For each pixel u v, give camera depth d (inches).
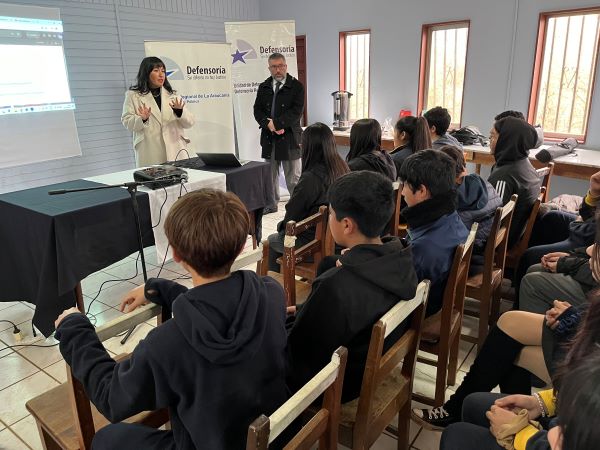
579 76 161.8
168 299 44.0
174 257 36.9
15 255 92.4
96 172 196.5
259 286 36.8
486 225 83.0
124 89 202.1
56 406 49.2
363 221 47.3
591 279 63.4
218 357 31.9
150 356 32.1
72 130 180.4
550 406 42.5
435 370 80.9
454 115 199.2
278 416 28.8
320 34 232.2
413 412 65.3
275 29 195.2
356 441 45.2
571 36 160.9
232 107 190.7
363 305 43.8
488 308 78.5
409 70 204.2
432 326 68.2
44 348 90.4
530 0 163.3
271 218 174.2
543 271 76.4
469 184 82.2
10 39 157.3
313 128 87.2
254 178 126.3
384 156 98.0
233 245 35.3
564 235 102.0
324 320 44.0
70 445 43.8
